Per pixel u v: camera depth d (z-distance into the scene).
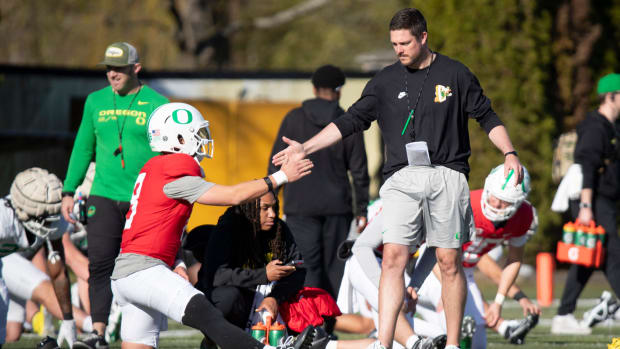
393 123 18.88
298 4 110.62
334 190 27.58
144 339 18.55
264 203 20.97
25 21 79.25
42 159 57.41
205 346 21.14
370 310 24.31
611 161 30.48
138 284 17.89
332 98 28.05
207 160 58.81
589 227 30.19
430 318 24.53
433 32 52.09
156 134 18.88
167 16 83.00
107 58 23.56
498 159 49.66
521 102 50.38
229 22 95.56
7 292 22.47
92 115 23.92
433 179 18.36
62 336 24.00
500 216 22.39
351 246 24.06
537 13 50.91
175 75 58.44
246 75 58.69
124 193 23.53
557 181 35.53
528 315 25.80
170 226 18.20
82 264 28.27
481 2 50.75
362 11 109.44
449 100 18.48
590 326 30.61
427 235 18.78
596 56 52.47
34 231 22.30
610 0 52.56
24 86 57.38
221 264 20.94
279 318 21.53
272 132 58.88
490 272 25.52
